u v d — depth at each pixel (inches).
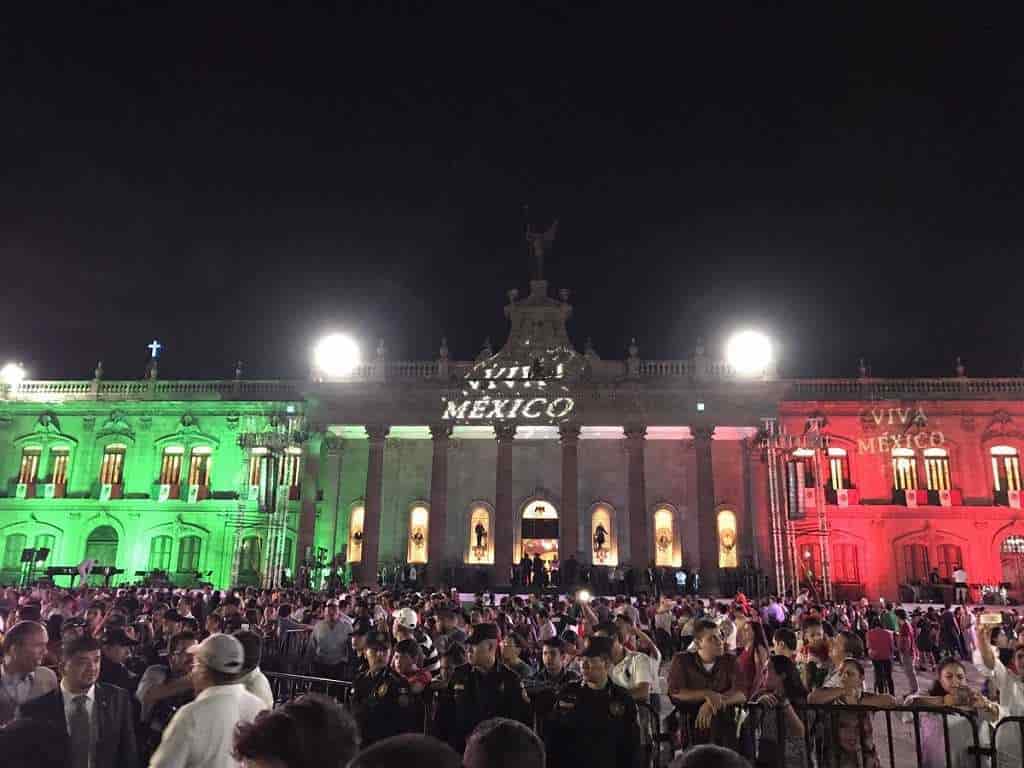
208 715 281.7
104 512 2212.1
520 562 2094.0
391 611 1008.9
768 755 405.1
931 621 1232.8
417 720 417.1
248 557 2164.1
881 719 795.4
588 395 1996.8
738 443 2193.7
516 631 671.1
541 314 2108.8
